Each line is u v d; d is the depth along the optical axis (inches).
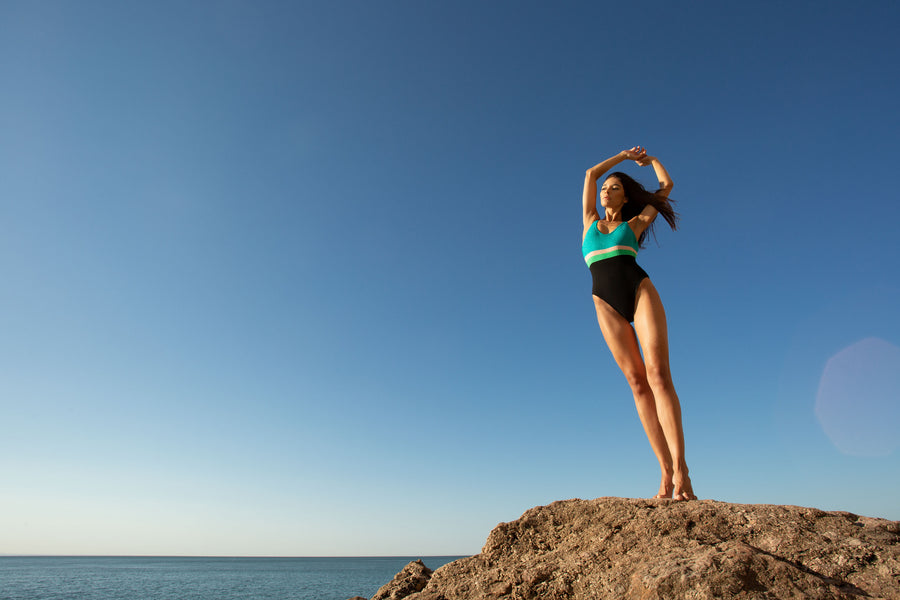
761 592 117.4
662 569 131.0
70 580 5000.0
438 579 176.6
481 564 173.9
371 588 4126.5
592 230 217.5
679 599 120.9
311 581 5152.6
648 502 167.2
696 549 138.1
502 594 155.5
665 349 187.9
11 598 3063.5
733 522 149.9
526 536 175.5
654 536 151.9
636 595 129.0
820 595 115.0
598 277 209.3
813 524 144.1
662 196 225.6
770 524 145.6
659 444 191.3
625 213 232.4
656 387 185.0
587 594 141.7
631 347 200.5
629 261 204.7
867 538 135.3
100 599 3016.7
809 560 131.3
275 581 5108.3
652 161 241.6
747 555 126.8
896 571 121.9
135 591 3698.3
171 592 3607.3
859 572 125.2
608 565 148.2
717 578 121.2
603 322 205.9
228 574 6560.0
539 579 154.6
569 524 171.9
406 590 187.8
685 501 164.1
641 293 197.5
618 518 164.6
